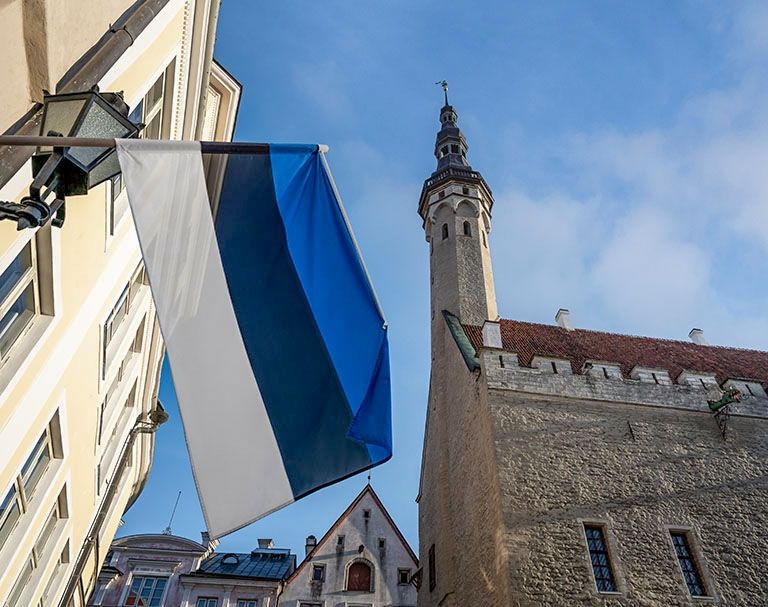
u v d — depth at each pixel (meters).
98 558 19.17
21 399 7.39
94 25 7.17
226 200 6.59
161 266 5.65
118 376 15.19
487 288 27.97
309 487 6.02
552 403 18.25
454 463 21.62
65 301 8.20
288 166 6.98
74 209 7.88
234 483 5.65
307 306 6.79
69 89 6.41
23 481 9.04
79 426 10.80
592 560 15.06
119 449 17.02
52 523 11.65
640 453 17.52
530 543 14.99
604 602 14.20
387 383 7.13
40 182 4.64
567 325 26.31
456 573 19.28
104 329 11.25
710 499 16.83
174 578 28.09
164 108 11.70
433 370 26.58
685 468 17.41
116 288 11.43
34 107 5.91
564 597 14.14
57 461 9.99
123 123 5.55
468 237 30.11
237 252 6.45
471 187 32.25
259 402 6.09
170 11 9.53
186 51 11.57
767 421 19.19
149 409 21.09
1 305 6.81
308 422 6.34
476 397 19.55
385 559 27.38
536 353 19.89
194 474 5.48
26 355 7.21
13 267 6.91
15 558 8.93
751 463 17.94
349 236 7.28
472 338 23.86
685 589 14.83
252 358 6.21
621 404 18.67
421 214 34.16
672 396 19.25
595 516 15.84
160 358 19.80
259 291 6.51
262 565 30.30
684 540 16.05
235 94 18.59
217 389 5.88
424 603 22.50
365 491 29.88
